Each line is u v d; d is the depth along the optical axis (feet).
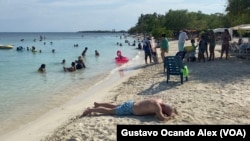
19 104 47.73
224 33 79.30
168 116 31.76
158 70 69.46
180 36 77.00
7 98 51.96
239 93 41.45
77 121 32.45
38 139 31.76
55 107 45.11
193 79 53.06
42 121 38.52
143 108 32.12
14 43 290.15
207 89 44.73
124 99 43.37
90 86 60.44
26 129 35.91
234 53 93.25
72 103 46.93
